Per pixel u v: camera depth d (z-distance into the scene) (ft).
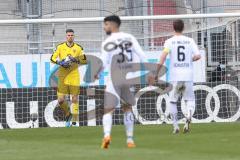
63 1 204.54
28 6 201.57
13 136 129.18
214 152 89.97
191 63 124.36
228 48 163.53
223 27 164.66
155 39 168.04
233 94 160.15
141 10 200.64
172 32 166.81
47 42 167.73
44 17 202.28
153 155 85.81
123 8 204.13
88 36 173.17
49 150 95.04
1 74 157.17
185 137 114.93
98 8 206.08
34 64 157.79
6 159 84.33
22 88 157.69
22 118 157.38
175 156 84.58
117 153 88.53
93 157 84.17
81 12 205.05
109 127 95.45
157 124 153.99
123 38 97.50
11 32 179.93
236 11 202.80
